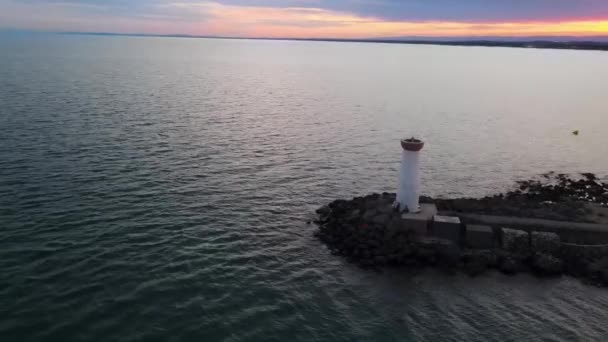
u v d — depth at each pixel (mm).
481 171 49344
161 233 30531
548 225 31500
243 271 26891
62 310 22344
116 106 72938
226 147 52750
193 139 55156
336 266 28109
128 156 45969
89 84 98562
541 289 26156
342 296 25062
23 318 21625
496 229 31016
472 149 58250
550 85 135250
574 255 28703
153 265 26688
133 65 166875
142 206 34438
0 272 24922
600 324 23328
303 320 22906
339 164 49000
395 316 23500
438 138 63344
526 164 52844
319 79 142000
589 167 52688
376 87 121875
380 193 40812
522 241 29391
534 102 99875
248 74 153750
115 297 23578
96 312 22375
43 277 24797
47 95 78250
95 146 48375
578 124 76688
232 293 24688
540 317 23719
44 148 46188
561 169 51469
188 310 23016
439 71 184750
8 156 42844
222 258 28125
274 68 186625
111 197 35562
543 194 40312
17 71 115938
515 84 136375
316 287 25781
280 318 22938
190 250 28703
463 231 30797
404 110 84938
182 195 37250
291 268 27609
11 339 20312
